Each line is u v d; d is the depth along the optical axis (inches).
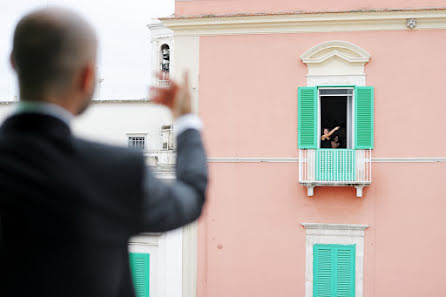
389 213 506.3
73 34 49.9
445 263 499.5
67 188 47.2
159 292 542.9
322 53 511.8
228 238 528.1
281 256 519.5
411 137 504.1
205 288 531.8
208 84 532.1
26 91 50.3
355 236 510.0
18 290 46.5
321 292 513.3
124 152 51.3
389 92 506.3
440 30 500.7
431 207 501.7
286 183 520.1
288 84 519.5
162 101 59.8
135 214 49.4
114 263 49.9
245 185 526.0
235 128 527.5
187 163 55.6
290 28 518.0
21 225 46.8
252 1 526.6
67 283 46.8
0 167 47.2
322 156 508.7
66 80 50.4
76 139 50.9
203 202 54.9
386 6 505.4
